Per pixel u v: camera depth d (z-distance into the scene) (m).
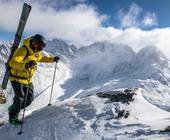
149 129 2.51
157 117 2.93
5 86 3.03
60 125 2.89
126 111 3.00
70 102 3.42
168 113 3.19
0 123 3.73
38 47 2.86
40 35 2.86
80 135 2.66
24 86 2.99
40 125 2.99
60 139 2.70
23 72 2.94
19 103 2.99
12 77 2.96
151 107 3.27
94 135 2.61
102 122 2.82
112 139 2.47
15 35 3.04
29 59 2.87
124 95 3.35
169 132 2.39
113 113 2.96
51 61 3.29
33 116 3.35
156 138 2.32
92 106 3.15
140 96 3.47
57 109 3.28
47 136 2.79
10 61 2.94
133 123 2.71
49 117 3.15
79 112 3.08
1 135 3.11
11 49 3.00
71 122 2.90
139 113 3.05
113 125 2.73
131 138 2.41
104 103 3.21
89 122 2.85
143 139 2.34
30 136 2.86
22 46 2.86
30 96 3.06
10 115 3.06
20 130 3.02
